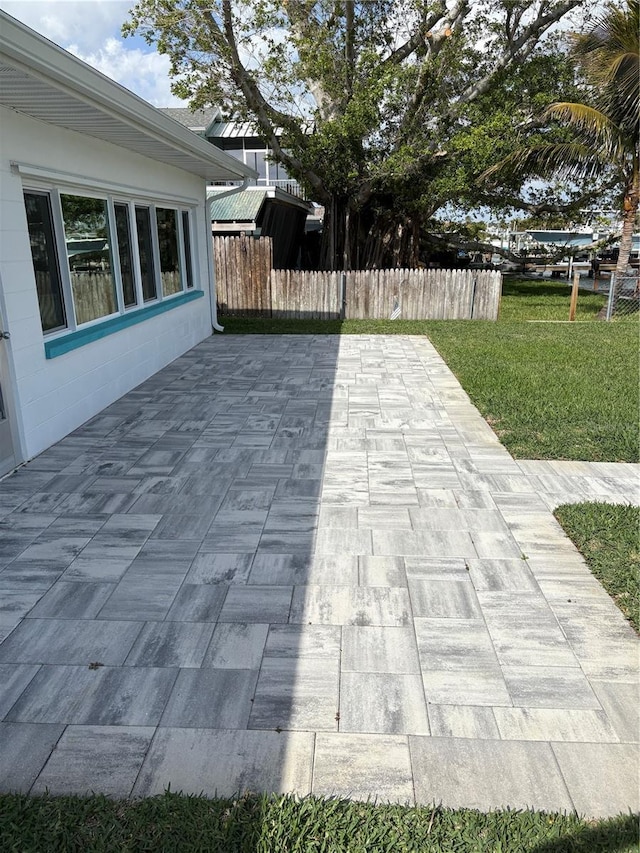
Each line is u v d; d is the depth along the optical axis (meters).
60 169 4.91
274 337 10.02
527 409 5.77
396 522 3.59
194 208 9.15
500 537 3.42
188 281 9.26
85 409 5.47
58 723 2.12
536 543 3.36
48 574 3.03
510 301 16.17
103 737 2.06
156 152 6.44
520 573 3.06
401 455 4.67
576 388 6.54
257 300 13.02
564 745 2.04
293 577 3.01
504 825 1.75
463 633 2.60
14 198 4.30
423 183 15.12
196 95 14.38
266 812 1.78
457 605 2.79
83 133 5.21
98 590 2.90
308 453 4.70
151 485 4.10
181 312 8.41
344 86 14.41
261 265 12.80
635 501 3.90
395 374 7.31
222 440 4.98
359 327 11.23
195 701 2.22
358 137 13.90
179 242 8.55
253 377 7.14
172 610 2.74
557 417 5.52
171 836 1.71
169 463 4.49
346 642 2.54
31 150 4.48
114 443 4.92
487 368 7.49
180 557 3.19
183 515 3.67
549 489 4.07
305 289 12.79
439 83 14.35
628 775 1.93
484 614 2.73
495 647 2.51
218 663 2.41
